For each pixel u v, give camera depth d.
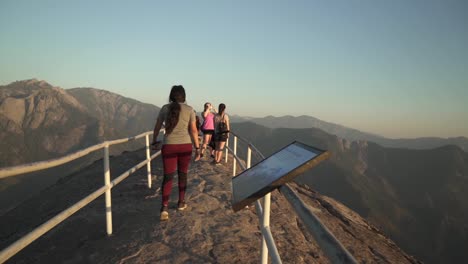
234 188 2.05
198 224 5.10
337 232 5.95
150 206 6.11
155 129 5.17
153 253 4.07
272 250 1.80
